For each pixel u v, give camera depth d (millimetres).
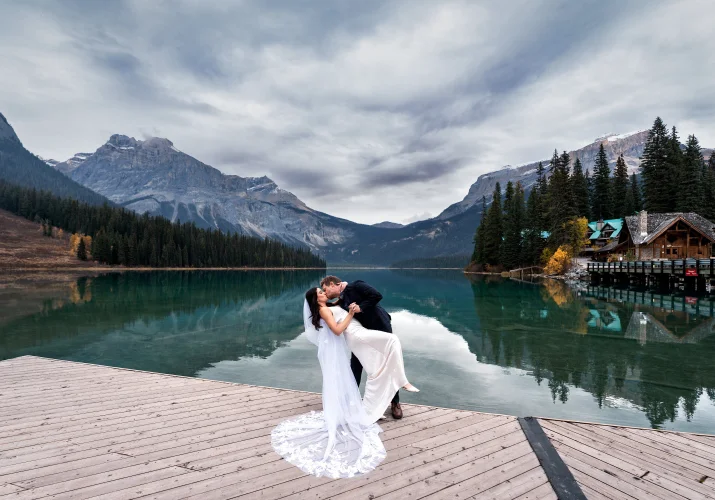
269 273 108688
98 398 5699
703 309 21016
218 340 14523
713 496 3254
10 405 5398
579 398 7996
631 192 70938
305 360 11422
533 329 16062
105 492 3275
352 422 4410
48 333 15906
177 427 4648
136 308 24328
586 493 3258
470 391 8422
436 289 40406
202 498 3197
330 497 3215
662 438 4375
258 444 4199
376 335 4750
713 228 46125
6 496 3193
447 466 3729
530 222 66250
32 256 102625
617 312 20344
